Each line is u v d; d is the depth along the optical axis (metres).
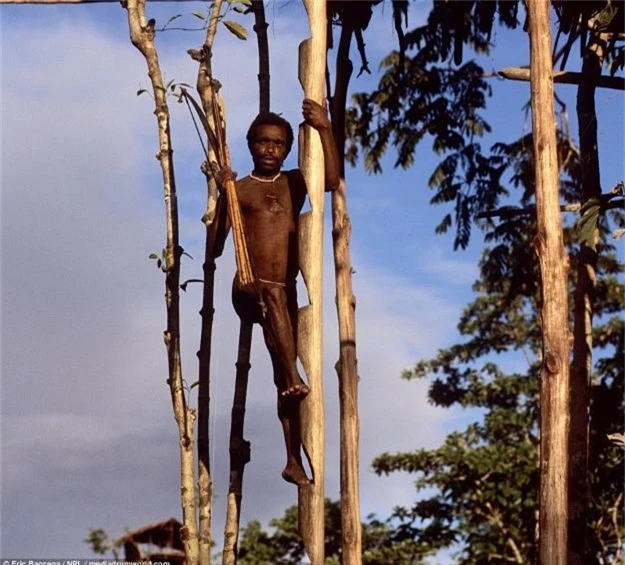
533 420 23.77
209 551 7.57
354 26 11.35
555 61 12.05
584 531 12.20
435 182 15.48
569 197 15.24
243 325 7.88
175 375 7.66
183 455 7.59
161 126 7.90
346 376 10.64
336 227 11.05
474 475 22.36
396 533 22.94
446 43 14.85
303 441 7.55
